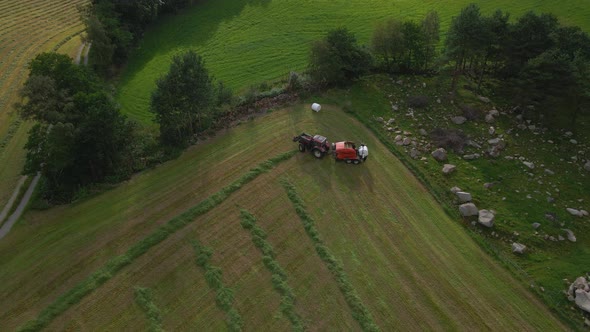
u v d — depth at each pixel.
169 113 43.94
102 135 39.72
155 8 81.31
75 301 29.94
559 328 29.31
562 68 44.81
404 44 55.41
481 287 31.95
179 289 31.12
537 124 48.31
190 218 36.38
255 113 49.97
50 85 42.16
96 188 39.97
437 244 35.09
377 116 49.53
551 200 38.66
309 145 43.09
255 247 34.38
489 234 35.88
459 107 50.91
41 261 33.06
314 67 54.22
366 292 31.38
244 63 68.69
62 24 83.19
